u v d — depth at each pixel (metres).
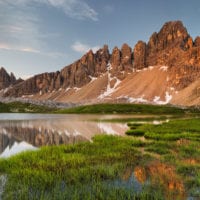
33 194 14.72
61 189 15.46
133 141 32.84
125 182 17.00
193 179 17.36
